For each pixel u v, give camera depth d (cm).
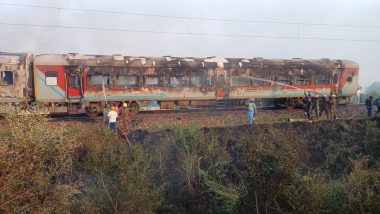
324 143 1559
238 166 1198
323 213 917
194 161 1186
